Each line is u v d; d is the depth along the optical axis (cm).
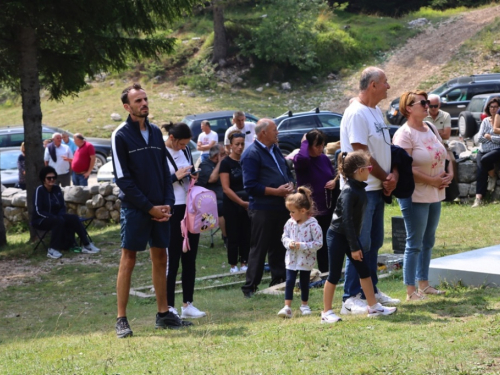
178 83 3878
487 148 1372
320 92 3734
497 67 3650
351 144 646
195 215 726
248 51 3934
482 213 1293
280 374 466
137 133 648
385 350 503
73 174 1797
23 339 733
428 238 705
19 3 1260
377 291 681
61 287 1062
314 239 696
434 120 1102
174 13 1461
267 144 859
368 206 653
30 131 1433
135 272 1120
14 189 1738
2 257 1303
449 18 4525
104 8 1355
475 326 547
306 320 659
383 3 4956
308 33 3866
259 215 858
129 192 632
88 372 520
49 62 1482
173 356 550
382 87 650
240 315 741
